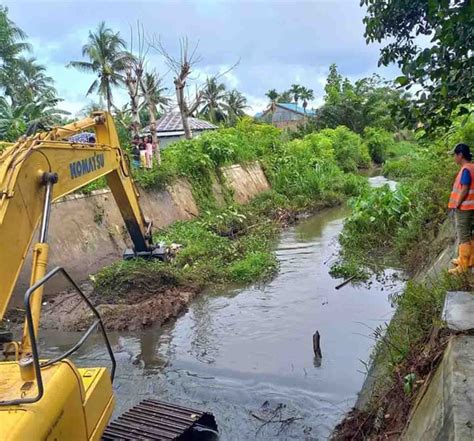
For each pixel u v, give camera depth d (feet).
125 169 29.78
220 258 40.98
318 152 100.12
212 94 160.35
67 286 34.22
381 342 20.06
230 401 20.06
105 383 12.60
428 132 19.63
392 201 45.68
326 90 165.58
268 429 18.02
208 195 60.39
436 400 11.53
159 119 121.60
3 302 11.64
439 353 13.70
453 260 20.70
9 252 12.21
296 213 67.00
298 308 30.35
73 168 20.18
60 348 25.73
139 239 33.65
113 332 27.68
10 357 10.90
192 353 24.72
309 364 22.80
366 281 35.17
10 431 8.44
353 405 19.15
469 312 14.25
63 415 9.93
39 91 130.82
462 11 14.37
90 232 39.96
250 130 91.71
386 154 143.23
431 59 17.19
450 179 36.58
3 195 12.47
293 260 42.55
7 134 58.39
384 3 18.37
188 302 32.19
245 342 25.71
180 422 16.61
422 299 17.98
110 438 15.43
